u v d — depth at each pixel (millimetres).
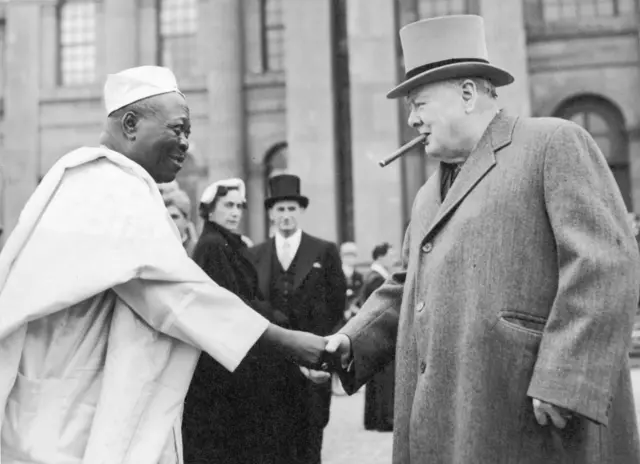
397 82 19766
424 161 20156
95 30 24469
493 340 2521
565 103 21266
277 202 6332
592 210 2436
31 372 2625
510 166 2611
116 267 2602
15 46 24453
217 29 22891
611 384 2326
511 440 2488
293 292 6160
